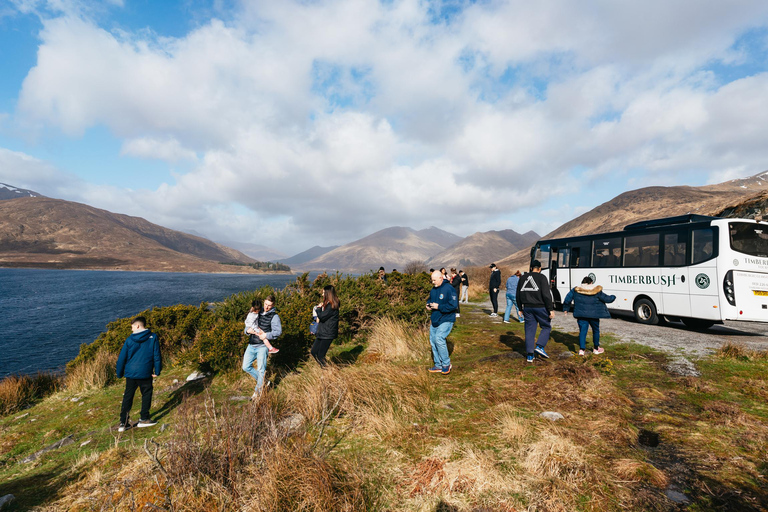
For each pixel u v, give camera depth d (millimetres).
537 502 2684
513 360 6832
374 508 2732
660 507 2574
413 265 39031
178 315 10766
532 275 6789
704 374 5629
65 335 26562
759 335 9164
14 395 8859
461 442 3662
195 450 3209
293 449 3443
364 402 4691
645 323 11086
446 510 2682
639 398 4758
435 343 6289
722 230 9133
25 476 4129
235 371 7668
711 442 3510
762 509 2486
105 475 3625
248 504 2775
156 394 7391
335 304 6219
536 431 3820
